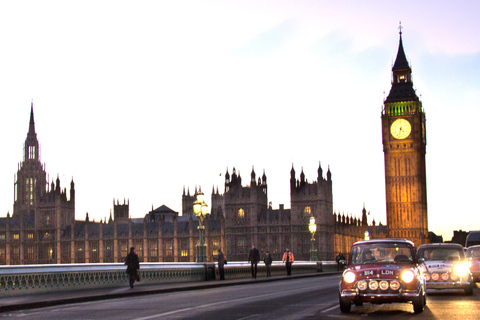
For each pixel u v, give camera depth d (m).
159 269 56.97
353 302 30.33
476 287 51.69
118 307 34.47
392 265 29.98
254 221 188.50
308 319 27.33
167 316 29.09
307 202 184.12
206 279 63.78
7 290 40.94
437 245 43.91
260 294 43.69
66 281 46.16
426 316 28.27
